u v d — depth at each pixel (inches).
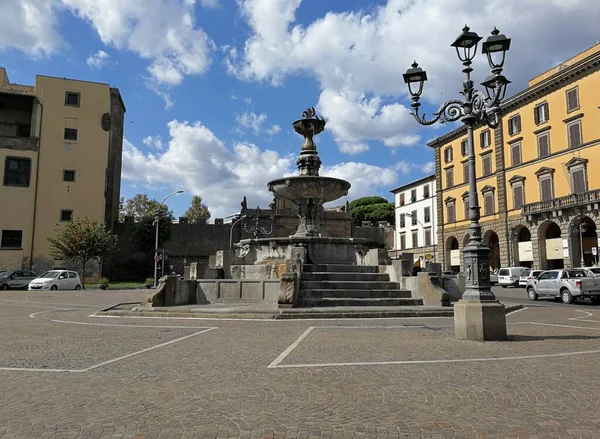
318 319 528.1
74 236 1739.7
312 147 864.3
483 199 2353.6
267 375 253.4
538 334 417.7
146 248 2299.5
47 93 1940.2
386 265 719.7
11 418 181.3
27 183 1878.7
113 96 2432.3
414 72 471.5
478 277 390.6
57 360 296.4
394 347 343.6
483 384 233.1
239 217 2669.8
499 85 418.0
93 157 1968.5
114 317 569.9
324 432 165.9
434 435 163.3
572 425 172.9
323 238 765.9
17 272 1566.2
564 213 1844.2
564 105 1898.4
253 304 636.7
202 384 234.2
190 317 552.1
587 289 926.4
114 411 190.4
